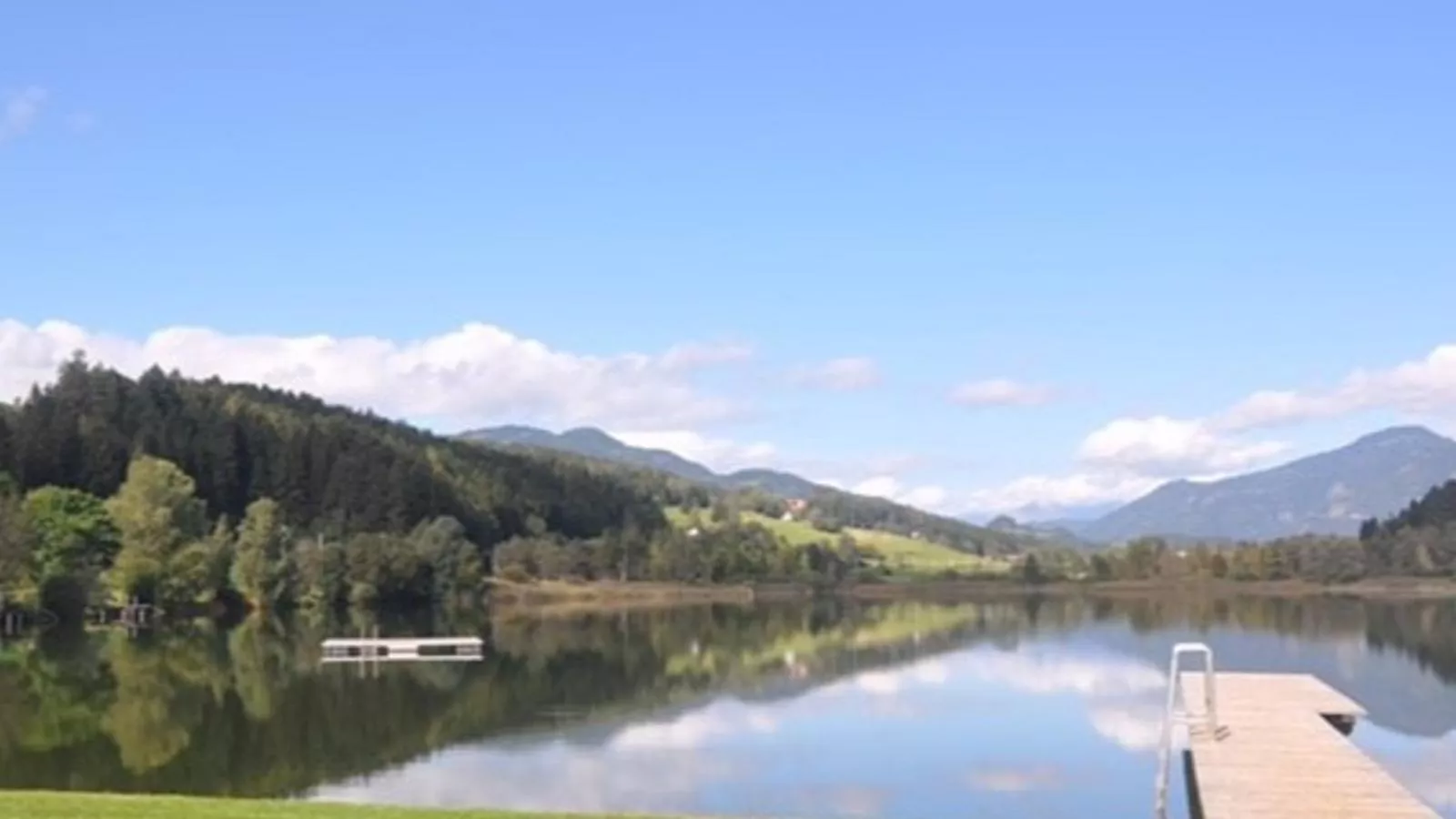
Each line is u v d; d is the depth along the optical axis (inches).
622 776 1523.1
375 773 1541.6
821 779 1501.0
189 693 2331.4
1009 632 3917.3
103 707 2121.1
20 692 2309.3
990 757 1633.9
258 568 4628.4
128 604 4409.5
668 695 2306.8
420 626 4343.0
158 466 4658.0
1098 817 1310.3
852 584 6781.5
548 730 1884.8
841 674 2655.0
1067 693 2285.9
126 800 926.4
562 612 5196.9
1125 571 6929.1
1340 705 1681.8
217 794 1398.9
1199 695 1795.0
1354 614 4793.3
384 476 5910.4
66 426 5502.0
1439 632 3826.3
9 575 3870.6
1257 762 1256.8
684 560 6284.5
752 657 3093.0
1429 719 1962.4
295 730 1884.8
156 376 6535.4
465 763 1603.1
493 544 6318.9
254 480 5940.0
